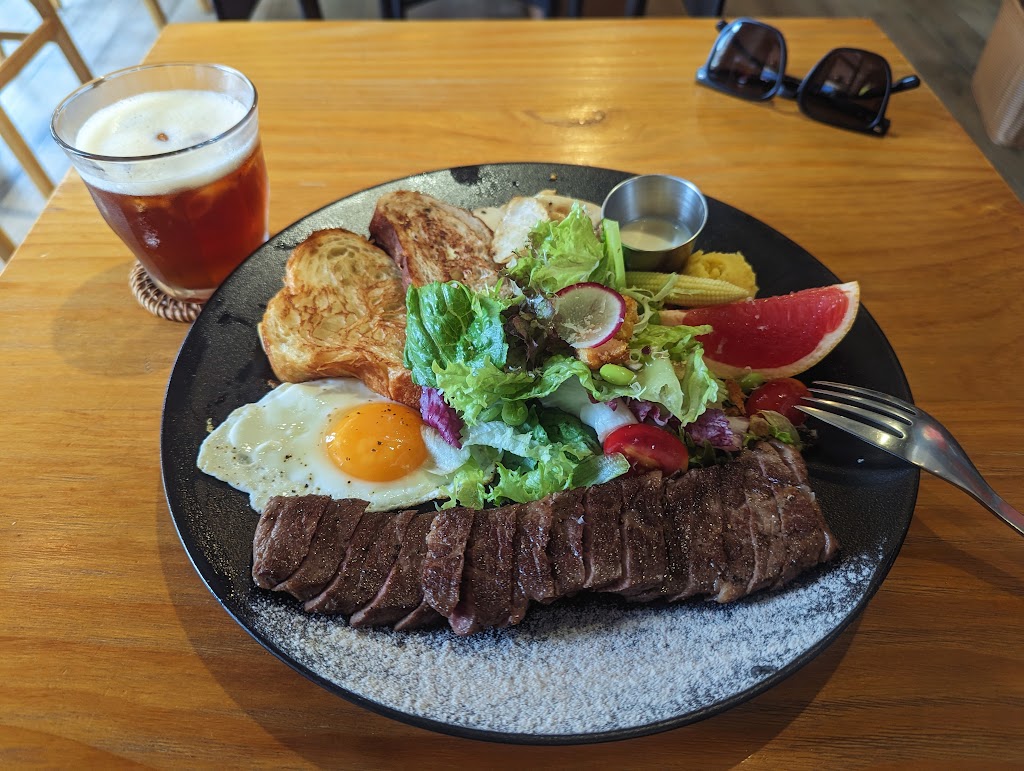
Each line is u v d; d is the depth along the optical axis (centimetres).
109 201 31
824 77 45
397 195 38
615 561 26
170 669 26
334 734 24
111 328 36
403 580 26
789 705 25
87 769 24
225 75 34
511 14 86
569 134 45
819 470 29
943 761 24
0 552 28
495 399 30
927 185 43
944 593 28
